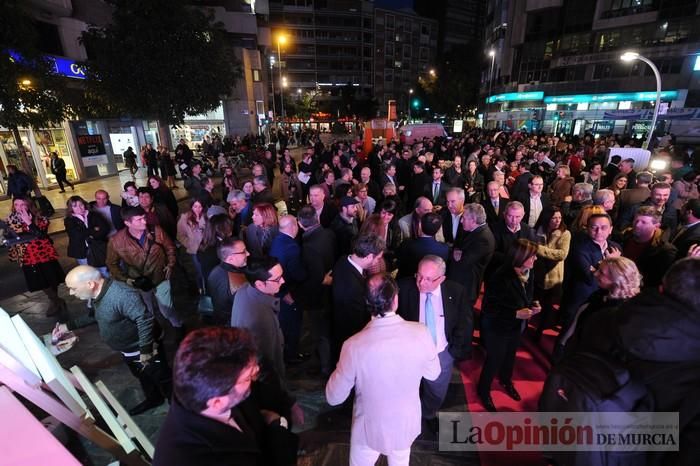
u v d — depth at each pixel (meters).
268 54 48.22
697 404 1.46
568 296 3.64
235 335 1.37
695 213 3.51
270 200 5.67
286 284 3.56
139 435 2.44
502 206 5.20
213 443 1.24
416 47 99.38
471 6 118.00
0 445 1.42
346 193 5.59
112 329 2.84
